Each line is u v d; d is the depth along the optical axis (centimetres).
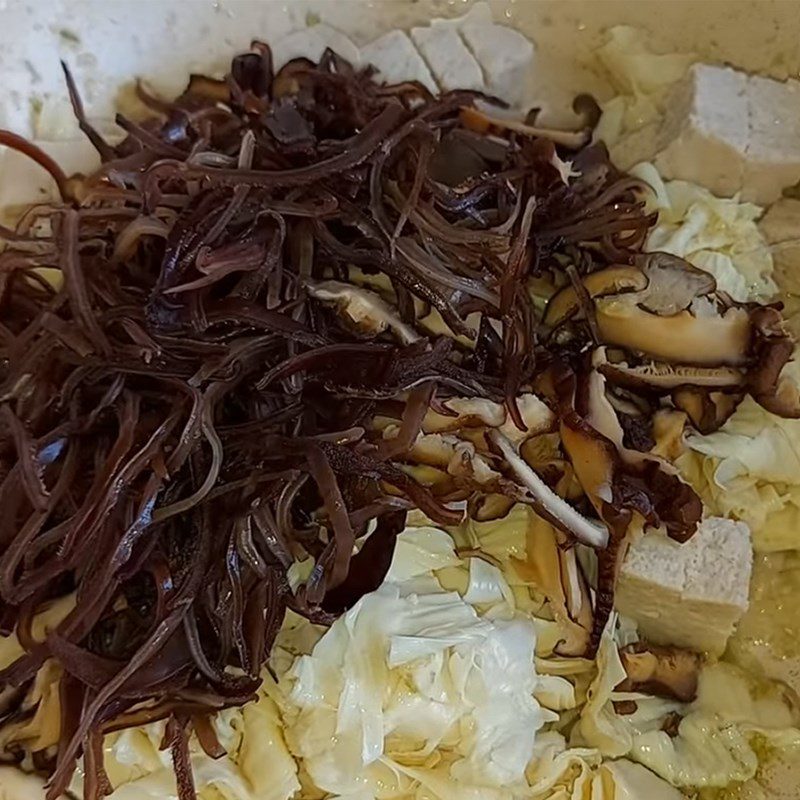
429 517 18
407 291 19
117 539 16
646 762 20
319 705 18
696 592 20
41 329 18
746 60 24
